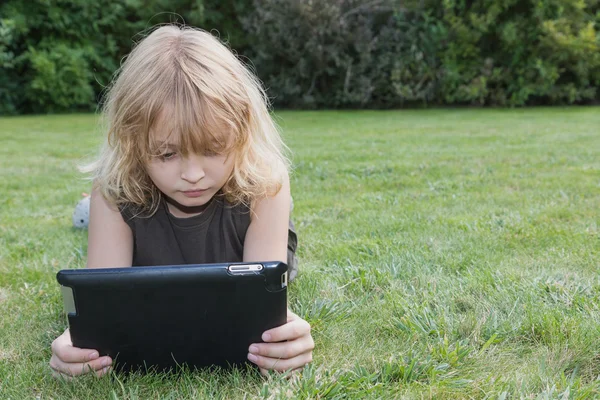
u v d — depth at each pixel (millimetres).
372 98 14867
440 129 9336
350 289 2219
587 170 4930
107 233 1728
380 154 6273
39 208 3953
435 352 1629
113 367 1518
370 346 1730
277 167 1781
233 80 1540
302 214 3555
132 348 1480
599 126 9344
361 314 1952
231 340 1487
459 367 1571
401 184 4543
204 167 1488
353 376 1521
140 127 1457
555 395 1403
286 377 1525
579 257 2490
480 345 1719
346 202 3902
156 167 1496
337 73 14289
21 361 1680
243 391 1471
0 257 2770
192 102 1429
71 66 13758
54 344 1522
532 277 2229
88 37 14375
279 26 13664
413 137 8148
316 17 13461
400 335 1785
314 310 1949
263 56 14117
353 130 9383
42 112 14141
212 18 14688
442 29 14180
